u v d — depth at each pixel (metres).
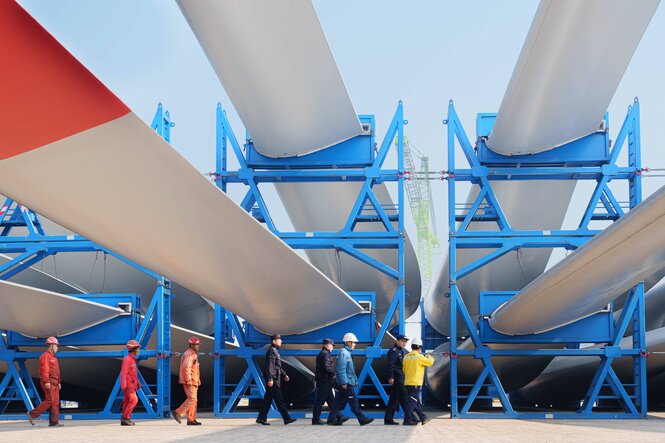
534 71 17.80
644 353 20.19
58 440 12.31
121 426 16.77
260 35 15.91
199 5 15.12
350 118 20.30
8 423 18.44
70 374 24.52
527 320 19.34
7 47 8.11
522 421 18.44
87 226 12.29
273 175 21.66
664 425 16.39
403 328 20.78
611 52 17.36
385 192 26.61
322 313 19.89
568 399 29.53
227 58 16.81
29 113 9.05
